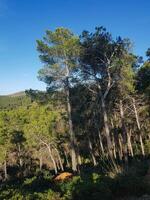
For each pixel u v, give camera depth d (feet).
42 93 115.44
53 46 104.94
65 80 109.91
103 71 108.88
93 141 189.47
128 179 46.85
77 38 103.76
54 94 113.39
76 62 108.27
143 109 148.56
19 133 204.13
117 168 58.34
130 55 106.52
